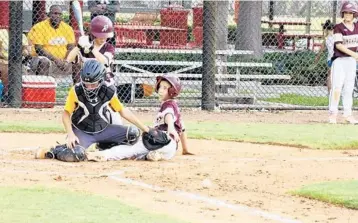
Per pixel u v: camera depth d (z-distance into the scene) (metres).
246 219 14.05
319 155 22.88
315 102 39.56
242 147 24.34
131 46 40.97
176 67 40.19
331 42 35.91
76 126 20.89
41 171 18.44
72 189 16.19
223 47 42.72
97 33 22.12
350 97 32.16
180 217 13.92
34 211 13.80
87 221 13.14
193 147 23.95
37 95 34.75
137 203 15.05
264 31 51.59
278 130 28.73
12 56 34.22
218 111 35.81
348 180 18.30
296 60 42.88
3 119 30.19
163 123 21.44
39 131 26.84
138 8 44.81
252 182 17.88
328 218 14.38
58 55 35.25
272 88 41.66
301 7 54.59
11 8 34.00
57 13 34.97
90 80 20.17
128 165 19.86
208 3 35.59
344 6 31.17
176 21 42.75
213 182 17.67
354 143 25.31
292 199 16.02
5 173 17.95
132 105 36.00
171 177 18.14
